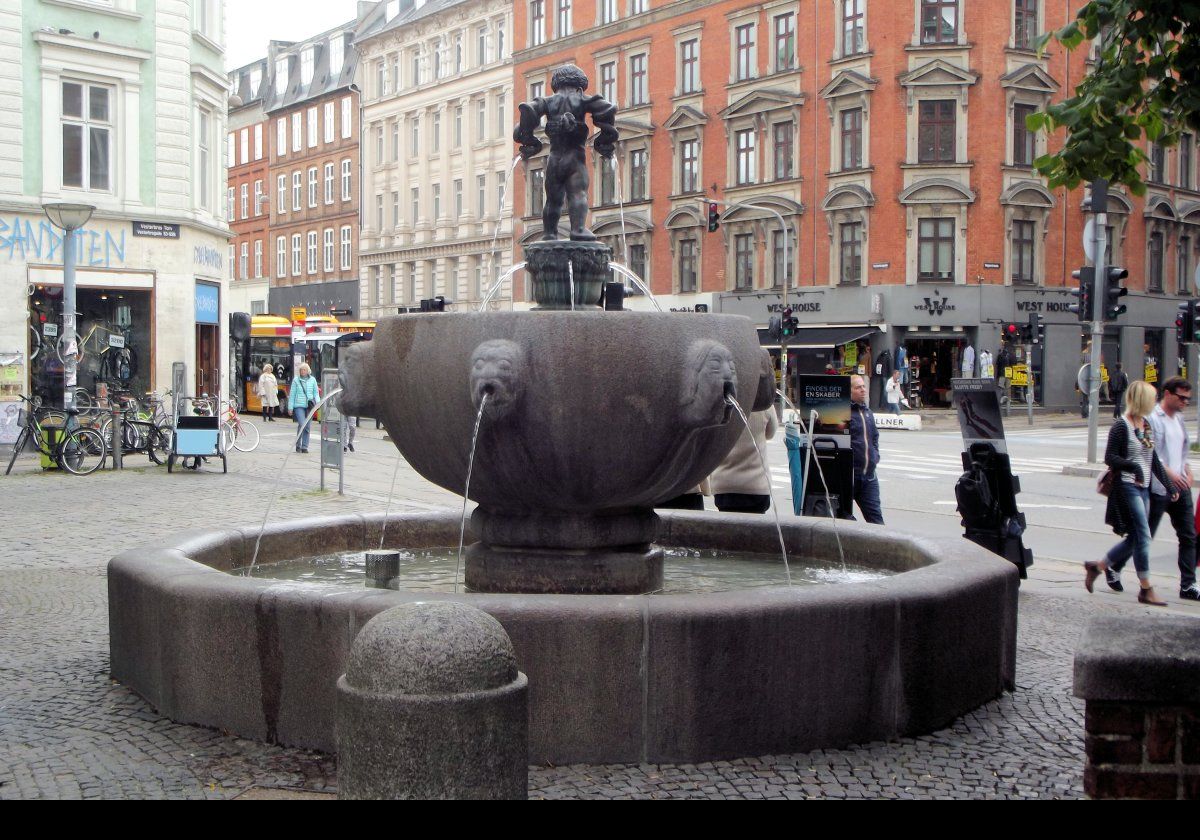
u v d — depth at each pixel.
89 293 26.91
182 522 13.88
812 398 11.02
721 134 49.84
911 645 5.58
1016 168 43.78
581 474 5.99
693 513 9.16
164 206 27.83
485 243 60.94
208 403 26.94
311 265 76.44
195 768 5.09
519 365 5.75
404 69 66.75
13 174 25.72
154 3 27.48
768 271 48.44
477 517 6.68
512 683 3.36
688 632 5.11
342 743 3.35
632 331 5.78
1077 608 9.35
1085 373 35.41
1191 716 3.59
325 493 17.56
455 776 3.24
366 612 5.20
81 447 20.34
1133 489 9.98
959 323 43.78
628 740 5.11
